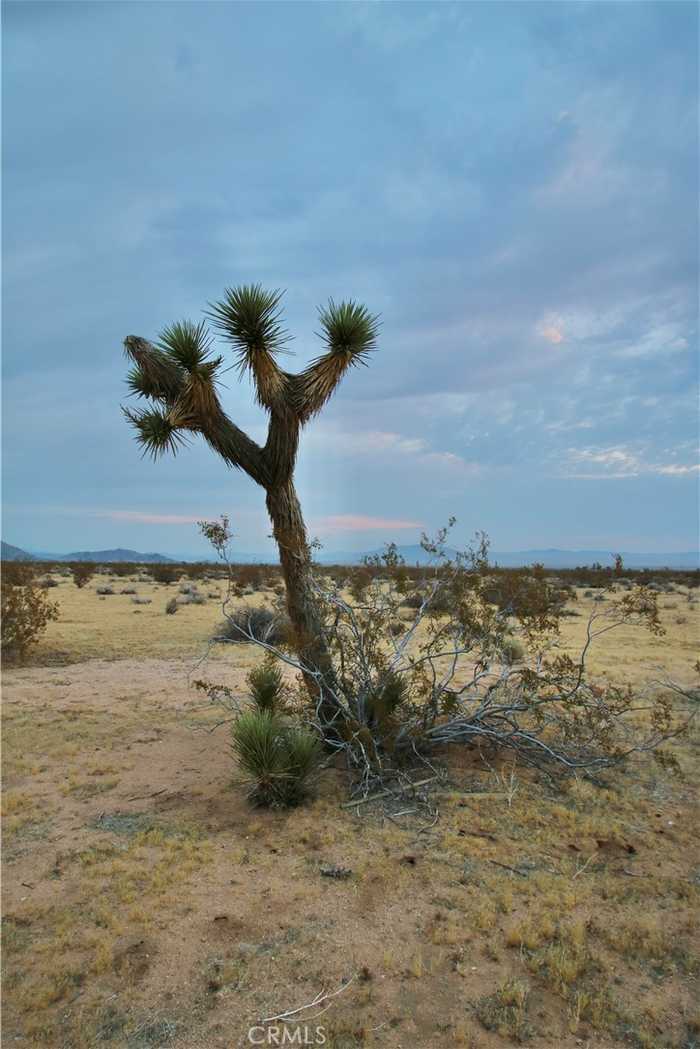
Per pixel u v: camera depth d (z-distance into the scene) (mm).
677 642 15750
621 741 7570
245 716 5938
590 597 27031
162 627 18469
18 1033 2965
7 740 7812
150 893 4199
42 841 5059
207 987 3260
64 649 14727
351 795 5867
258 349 6301
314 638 6781
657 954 3492
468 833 5098
